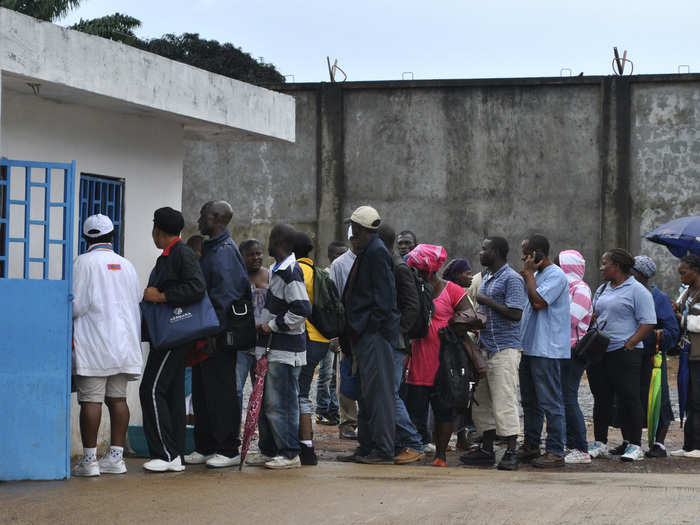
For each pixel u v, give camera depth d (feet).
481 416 29.53
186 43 131.95
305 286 25.34
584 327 30.86
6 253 23.35
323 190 74.49
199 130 33.37
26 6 104.94
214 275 25.07
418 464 28.43
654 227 71.56
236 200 75.41
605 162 71.67
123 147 29.58
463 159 73.31
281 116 34.81
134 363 23.39
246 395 47.57
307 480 23.32
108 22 114.32
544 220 72.49
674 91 71.10
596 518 18.61
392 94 73.92
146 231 30.73
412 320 27.07
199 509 19.56
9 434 22.57
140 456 28.37
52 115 26.78
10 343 22.54
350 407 34.40
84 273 22.94
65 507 19.72
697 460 31.01
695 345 31.71
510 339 28.53
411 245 33.91
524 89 72.59
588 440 35.40
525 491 21.66
